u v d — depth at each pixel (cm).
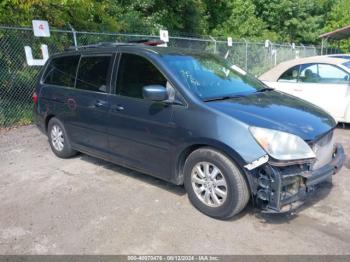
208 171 384
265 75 895
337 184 474
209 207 387
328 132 379
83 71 530
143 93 398
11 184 502
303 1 2631
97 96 493
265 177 342
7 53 866
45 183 502
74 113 539
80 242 352
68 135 573
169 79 411
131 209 416
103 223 386
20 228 382
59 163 583
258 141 342
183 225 377
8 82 876
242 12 2364
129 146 459
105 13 1282
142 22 1495
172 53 458
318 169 370
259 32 2419
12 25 878
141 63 447
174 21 1819
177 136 396
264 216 391
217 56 524
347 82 766
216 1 2256
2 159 612
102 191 469
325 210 404
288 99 449
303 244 340
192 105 388
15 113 878
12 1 866
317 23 2766
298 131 352
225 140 355
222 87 441
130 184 489
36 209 423
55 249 342
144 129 431
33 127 847
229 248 336
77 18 1089
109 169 548
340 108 770
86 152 548
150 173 447
